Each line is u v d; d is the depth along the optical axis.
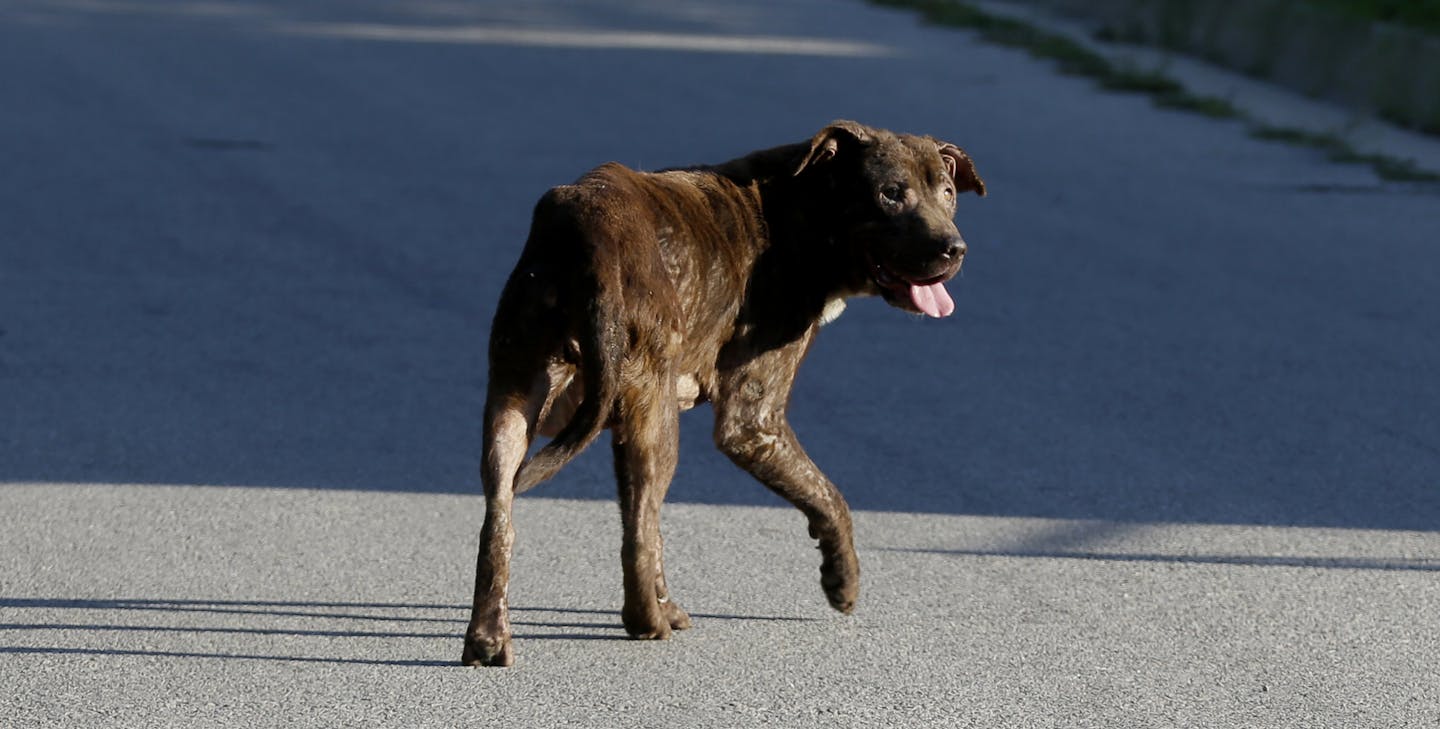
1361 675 6.92
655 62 24.47
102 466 9.17
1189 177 18.09
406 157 17.67
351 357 11.29
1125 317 12.80
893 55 25.81
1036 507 8.93
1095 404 10.73
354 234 14.55
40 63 22.98
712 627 7.28
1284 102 22.81
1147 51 26.48
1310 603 7.70
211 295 12.66
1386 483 9.45
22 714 6.27
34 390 10.43
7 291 12.58
